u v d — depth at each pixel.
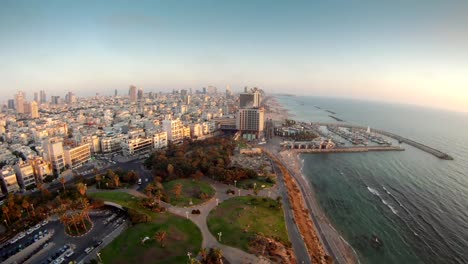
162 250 122.94
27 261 117.94
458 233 161.50
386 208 192.00
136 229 140.25
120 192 186.00
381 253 142.62
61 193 179.75
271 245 126.38
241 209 162.88
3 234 139.00
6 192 197.12
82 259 119.06
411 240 154.38
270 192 196.38
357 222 172.62
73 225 145.25
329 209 189.50
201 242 129.38
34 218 150.12
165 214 157.12
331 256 136.50
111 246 127.12
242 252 121.62
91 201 168.88
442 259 139.00
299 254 126.94
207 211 162.12
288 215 164.25
